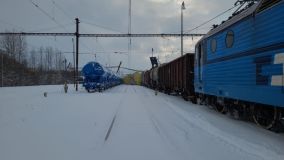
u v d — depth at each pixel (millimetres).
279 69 9211
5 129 12133
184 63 26062
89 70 43750
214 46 15445
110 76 58969
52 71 99250
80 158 8000
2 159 7961
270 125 11109
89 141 9961
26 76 78875
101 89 44562
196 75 19562
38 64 92875
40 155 8297
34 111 18094
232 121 13961
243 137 10344
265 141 9703
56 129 12102
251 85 11172
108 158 8008
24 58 79938
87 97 30938
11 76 71375
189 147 9109
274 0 9500
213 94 15727
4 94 35062
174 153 8461
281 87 9109
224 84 14039
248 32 11414
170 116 15945
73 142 9820
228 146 9102
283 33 9000
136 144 9586
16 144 9586
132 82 122688
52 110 18688
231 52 13117
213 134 10922
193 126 12734
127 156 8195
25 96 31703
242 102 13016
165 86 39719
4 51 75375
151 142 9852
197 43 19156
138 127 12625
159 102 24844
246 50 11602
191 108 19719
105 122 13836
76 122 13859
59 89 50812
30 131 11688
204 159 7832
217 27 15297
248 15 11367
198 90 19094
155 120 14562
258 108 11703
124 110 18844
